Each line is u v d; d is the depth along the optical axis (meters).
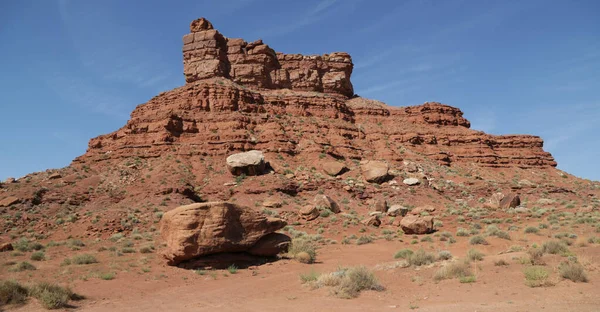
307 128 69.00
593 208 45.09
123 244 31.95
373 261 24.42
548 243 20.28
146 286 18.44
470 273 16.66
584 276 14.05
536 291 13.40
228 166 55.84
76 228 39.47
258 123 68.31
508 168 72.88
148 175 55.25
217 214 23.34
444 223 40.97
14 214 43.50
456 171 67.62
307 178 55.03
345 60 90.88
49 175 56.88
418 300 13.66
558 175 73.38
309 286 16.75
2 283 14.88
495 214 44.06
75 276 20.08
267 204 47.69
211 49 79.56
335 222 42.47
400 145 71.81
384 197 52.66
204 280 20.22
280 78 83.94
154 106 71.44
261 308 13.61
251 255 25.14
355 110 80.69
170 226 23.31
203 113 67.81
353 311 12.38
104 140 67.56
